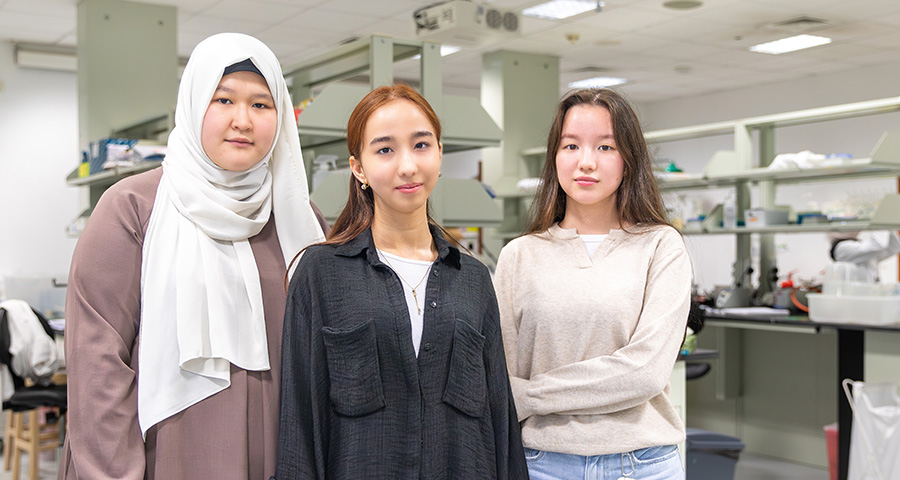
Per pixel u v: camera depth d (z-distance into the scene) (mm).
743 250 5531
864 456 3482
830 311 4191
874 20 6273
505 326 1673
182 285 1426
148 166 4062
